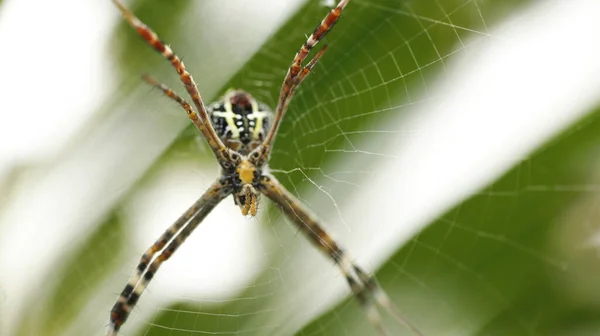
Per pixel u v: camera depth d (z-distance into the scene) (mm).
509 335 127
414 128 138
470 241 129
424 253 131
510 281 128
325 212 143
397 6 142
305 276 145
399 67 141
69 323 149
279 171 147
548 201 127
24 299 149
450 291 130
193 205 140
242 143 139
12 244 150
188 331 145
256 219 147
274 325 143
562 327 126
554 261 127
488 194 129
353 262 138
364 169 140
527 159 128
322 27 131
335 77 146
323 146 147
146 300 148
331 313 139
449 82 138
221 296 146
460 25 139
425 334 130
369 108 143
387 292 133
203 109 135
